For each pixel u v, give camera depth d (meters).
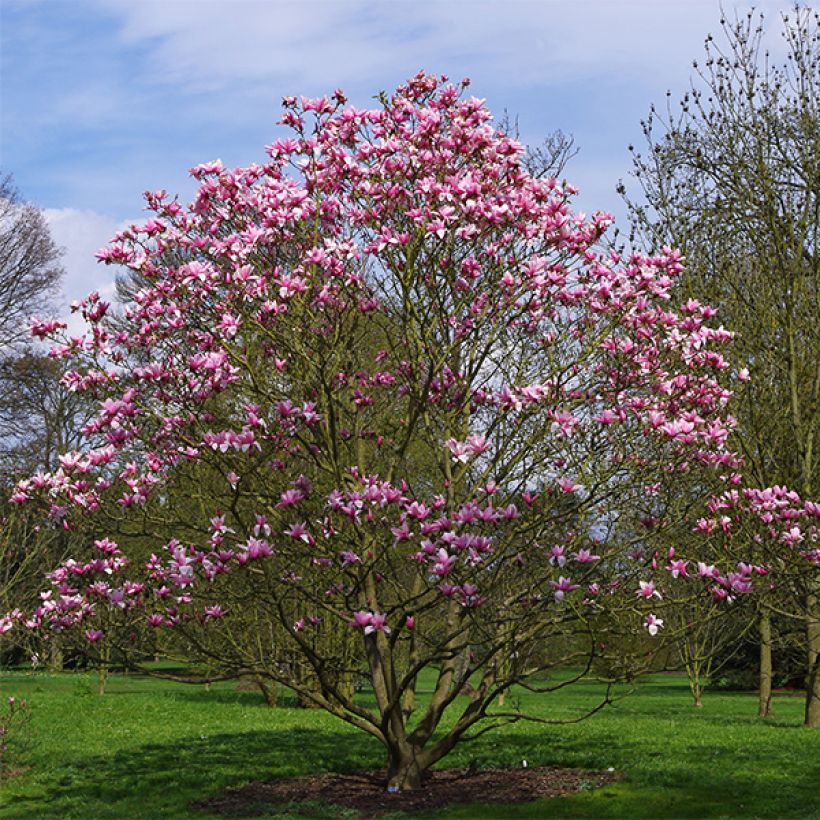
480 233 9.41
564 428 9.16
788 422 17.00
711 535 10.55
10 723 15.40
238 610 11.78
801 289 17.27
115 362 9.48
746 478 16.02
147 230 9.69
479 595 9.61
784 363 17.23
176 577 8.83
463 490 11.17
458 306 10.10
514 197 9.59
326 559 9.81
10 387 33.66
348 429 11.48
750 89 18.02
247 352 9.70
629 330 10.05
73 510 9.78
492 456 10.88
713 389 10.01
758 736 15.38
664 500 10.82
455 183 9.16
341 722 18.47
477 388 11.09
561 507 10.23
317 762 13.52
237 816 10.41
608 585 10.09
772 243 17.59
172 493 10.38
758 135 17.86
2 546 15.82
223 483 12.37
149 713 19.42
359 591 10.63
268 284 9.50
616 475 10.39
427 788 11.43
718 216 18.17
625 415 9.87
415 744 11.41
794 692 32.78
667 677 41.47
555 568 9.69
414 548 10.26
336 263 9.31
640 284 9.66
